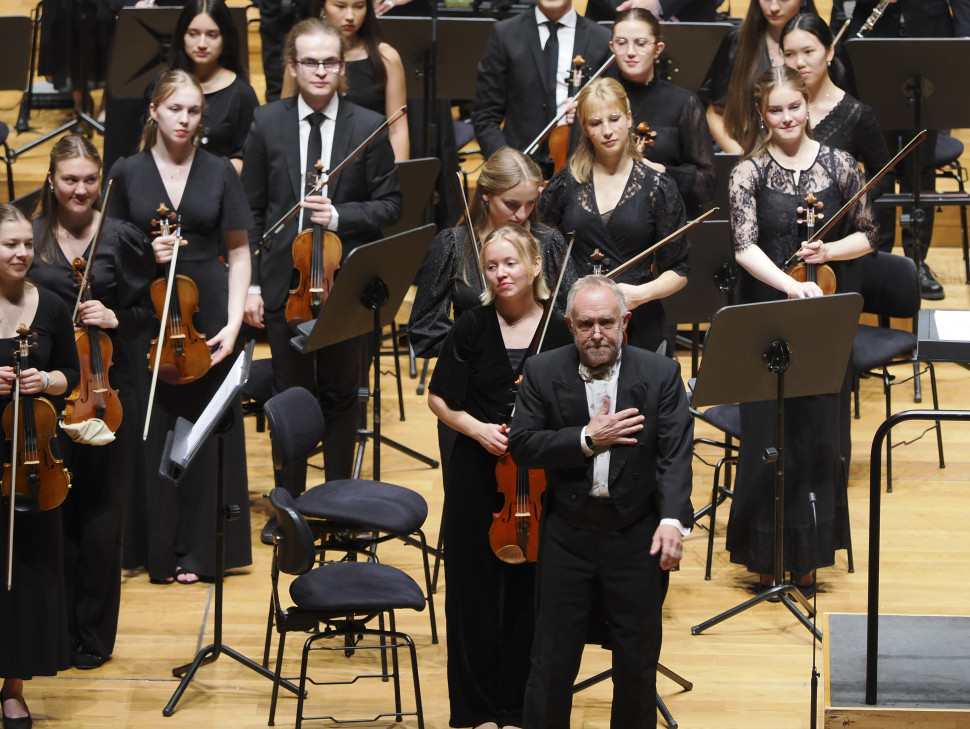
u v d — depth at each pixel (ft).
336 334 53.42
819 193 53.11
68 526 49.75
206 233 54.39
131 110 73.36
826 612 49.57
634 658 40.63
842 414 58.03
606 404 39.27
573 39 68.44
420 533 51.21
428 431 70.28
